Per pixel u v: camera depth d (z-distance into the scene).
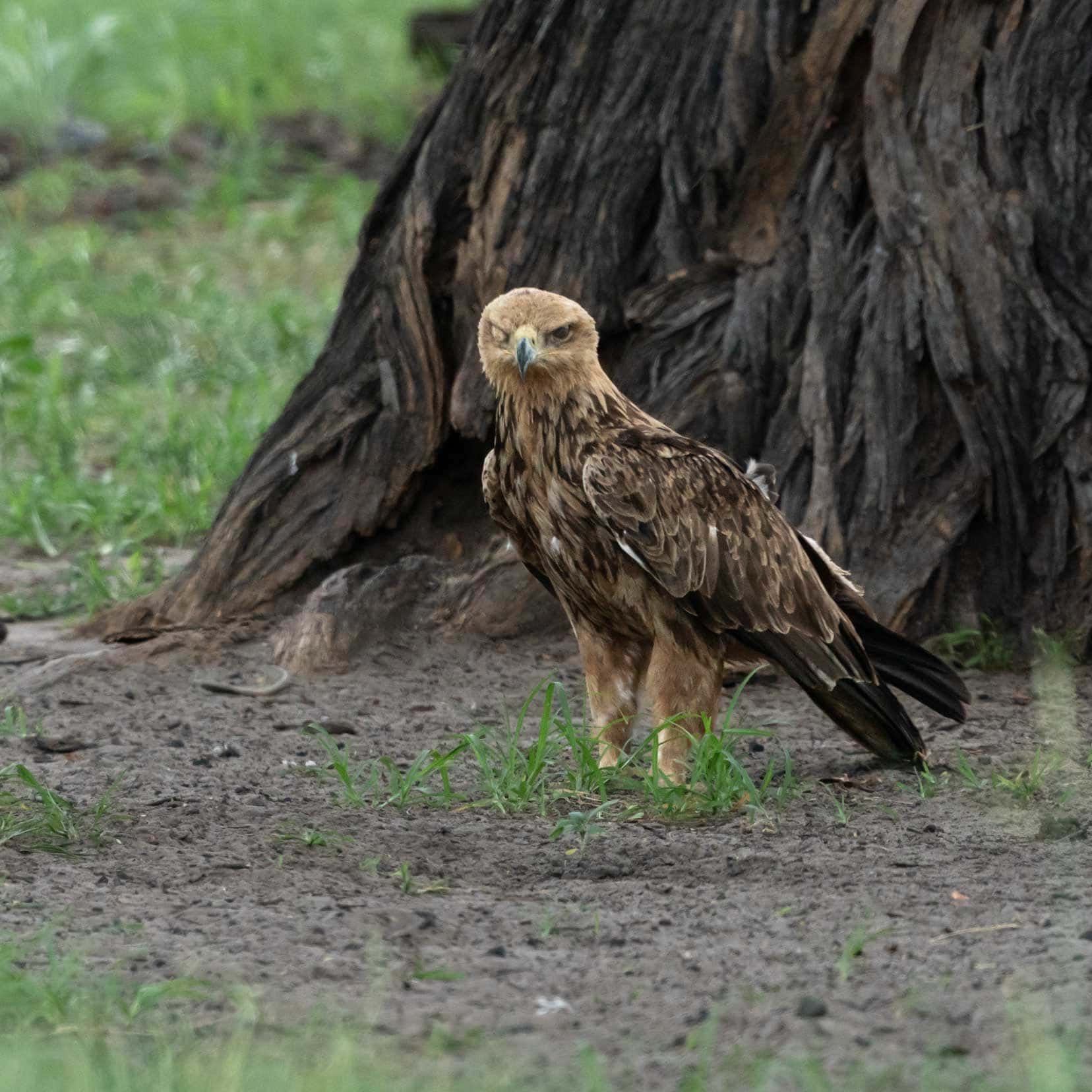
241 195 28.58
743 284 12.66
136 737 10.55
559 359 9.09
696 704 9.39
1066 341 11.87
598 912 7.34
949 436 12.20
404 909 7.38
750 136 12.70
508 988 6.46
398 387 12.91
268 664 12.09
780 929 7.08
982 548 12.12
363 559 12.98
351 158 30.83
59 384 19.81
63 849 8.27
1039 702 10.90
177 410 18.92
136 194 29.38
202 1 38.28
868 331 12.20
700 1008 6.21
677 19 12.75
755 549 9.30
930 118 12.15
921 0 12.07
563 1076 5.62
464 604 12.53
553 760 9.76
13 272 24.59
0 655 12.55
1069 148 12.05
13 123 32.03
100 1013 6.16
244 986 6.35
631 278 12.98
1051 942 6.77
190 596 12.80
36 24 34.84
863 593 10.88
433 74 33.50
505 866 8.18
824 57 12.44
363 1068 5.66
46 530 16.28
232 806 9.05
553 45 12.81
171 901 7.50
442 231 13.01
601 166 12.83
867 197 12.59
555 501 9.32
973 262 11.99
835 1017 6.10
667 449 9.25
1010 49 12.09
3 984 6.24
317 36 36.56
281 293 24.55
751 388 12.54
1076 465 11.84
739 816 8.91
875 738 9.69
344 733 10.66
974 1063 5.69
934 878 7.75
